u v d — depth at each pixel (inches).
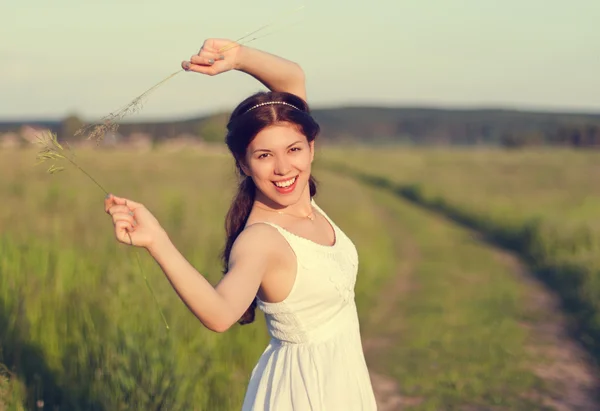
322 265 99.2
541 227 689.0
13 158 946.1
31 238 289.4
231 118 102.9
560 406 252.5
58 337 191.3
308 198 108.9
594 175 2033.7
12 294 203.0
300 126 100.7
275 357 101.7
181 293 83.7
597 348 329.1
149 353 181.5
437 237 814.5
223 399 187.3
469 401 255.8
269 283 97.1
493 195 1268.5
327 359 99.3
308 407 97.0
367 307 403.2
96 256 279.6
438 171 2193.7
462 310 407.2
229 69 111.7
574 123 4955.7
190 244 363.6
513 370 291.9
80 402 168.9
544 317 392.8
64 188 659.4
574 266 501.0
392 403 253.0
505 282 508.7
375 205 1254.9
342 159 2903.5
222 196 724.0
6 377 165.5
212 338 216.4
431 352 318.3
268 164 100.2
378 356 312.7
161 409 165.3
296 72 118.0
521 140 4827.8
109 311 204.2
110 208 83.0
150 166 1437.0
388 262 561.3
